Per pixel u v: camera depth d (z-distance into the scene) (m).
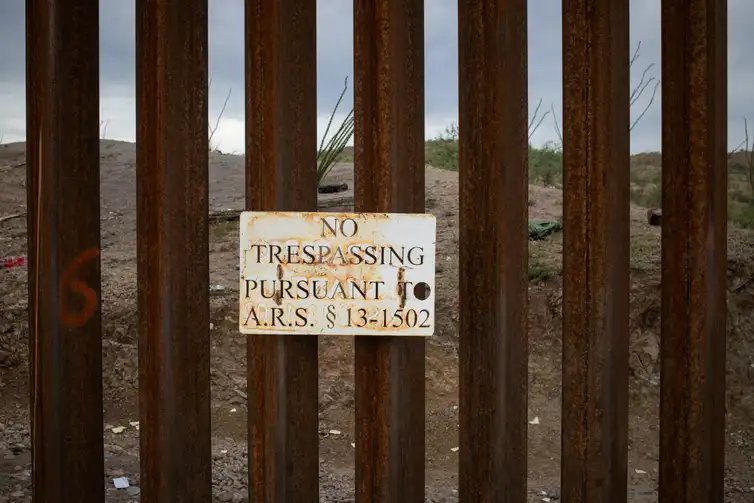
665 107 2.65
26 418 4.90
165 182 2.59
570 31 2.59
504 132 2.54
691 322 2.59
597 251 2.57
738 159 11.70
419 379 2.66
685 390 2.61
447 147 13.38
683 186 2.61
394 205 2.56
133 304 5.83
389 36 2.54
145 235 2.65
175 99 2.61
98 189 2.76
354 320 2.56
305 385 2.64
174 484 2.63
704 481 2.61
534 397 5.30
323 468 4.49
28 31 2.76
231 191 8.90
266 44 2.57
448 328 5.75
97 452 2.76
